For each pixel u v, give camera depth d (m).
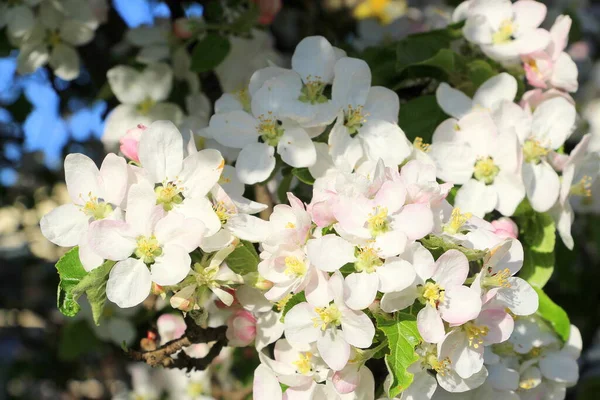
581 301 0.80
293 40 0.79
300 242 0.50
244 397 0.63
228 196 0.51
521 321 0.55
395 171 0.51
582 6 0.95
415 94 0.61
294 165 0.54
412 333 0.48
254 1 0.65
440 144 0.56
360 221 0.49
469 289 0.48
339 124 0.54
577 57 0.96
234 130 0.54
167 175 0.51
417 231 0.49
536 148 0.56
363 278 0.48
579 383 0.88
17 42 0.67
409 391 0.49
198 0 0.68
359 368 0.50
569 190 0.56
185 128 0.59
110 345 0.76
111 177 0.50
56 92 0.77
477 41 0.59
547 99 0.58
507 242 0.49
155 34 0.65
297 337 0.49
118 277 0.48
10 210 0.99
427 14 0.75
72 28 0.67
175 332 0.60
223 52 0.62
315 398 0.51
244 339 0.53
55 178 0.95
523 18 0.60
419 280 0.48
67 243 0.50
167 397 0.73
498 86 0.58
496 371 0.53
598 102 0.91
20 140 0.90
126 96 0.64
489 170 0.55
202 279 0.49
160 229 0.49
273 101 0.54
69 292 0.49
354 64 0.55
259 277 0.51
